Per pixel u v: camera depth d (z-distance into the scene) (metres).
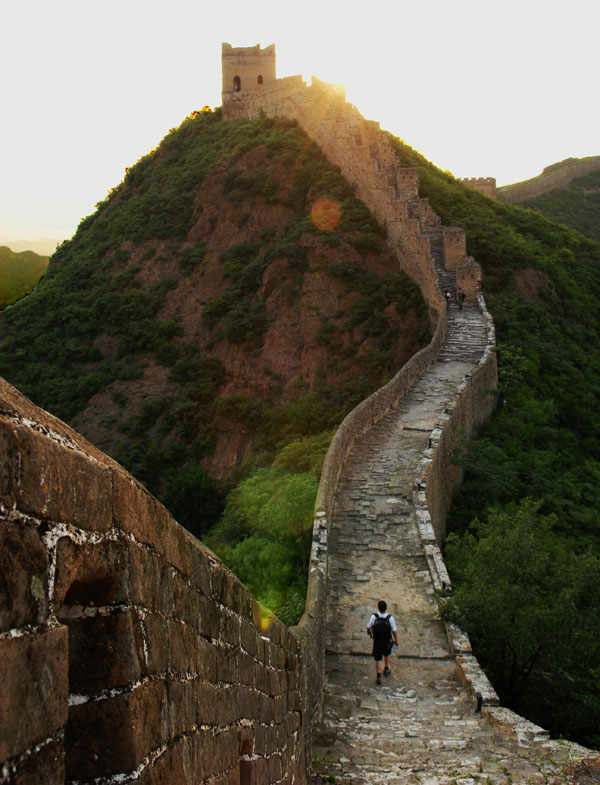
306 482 19.20
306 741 8.28
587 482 26.62
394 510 17.33
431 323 38.59
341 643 12.45
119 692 2.99
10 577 2.28
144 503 3.44
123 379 48.12
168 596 3.67
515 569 13.01
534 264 41.75
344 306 43.16
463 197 48.97
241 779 5.24
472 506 22.22
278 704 6.64
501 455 24.83
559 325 38.00
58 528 2.59
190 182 58.84
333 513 17.33
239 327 46.00
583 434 30.67
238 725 5.04
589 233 80.62
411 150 56.56
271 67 64.31
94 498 2.88
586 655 12.36
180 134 65.69
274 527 18.20
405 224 42.56
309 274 45.25
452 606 12.76
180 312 51.03
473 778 7.92
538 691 13.18
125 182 66.94
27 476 2.40
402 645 12.40
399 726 9.70
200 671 4.15
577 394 32.34
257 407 41.88
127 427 44.59
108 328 52.12
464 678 11.16
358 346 40.97
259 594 16.05
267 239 50.44
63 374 50.25
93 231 62.38
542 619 12.18
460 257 40.12
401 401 25.91
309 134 54.56
